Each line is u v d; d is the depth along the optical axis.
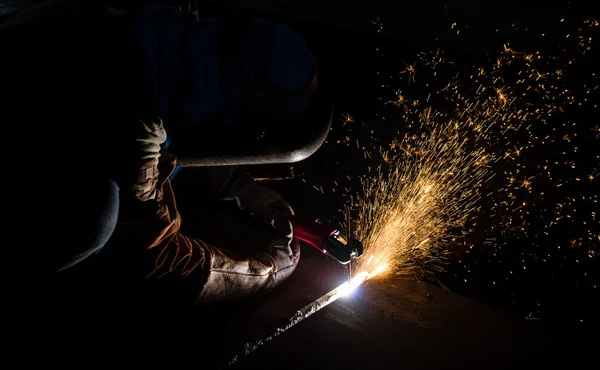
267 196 2.32
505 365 1.96
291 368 1.85
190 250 1.88
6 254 1.43
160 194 1.64
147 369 1.76
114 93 1.29
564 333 2.22
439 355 1.99
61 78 1.29
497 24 4.31
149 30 1.37
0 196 1.35
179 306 1.93
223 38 1.35
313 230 2.20
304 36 3.79
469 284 2.57
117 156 1.32
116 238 1.75
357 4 3.66
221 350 1.88
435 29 4.09
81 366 1.73
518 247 2.82
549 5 4.39
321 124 1.40
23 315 1.90
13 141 1.31
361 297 2.35
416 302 2.34
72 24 1.34
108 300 2.00
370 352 1.97
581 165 3.42
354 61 3.95
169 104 1.41
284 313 2.13
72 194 1.34
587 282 2.61
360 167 3.28
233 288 2.02
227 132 1.48
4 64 1.32
